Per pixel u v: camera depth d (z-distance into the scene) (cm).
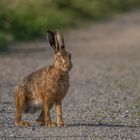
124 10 14275
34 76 3105
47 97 3062
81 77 5466
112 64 6419
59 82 3047
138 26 11094
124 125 3284
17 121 3209
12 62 6297
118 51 7638
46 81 3050
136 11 14375
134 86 4991
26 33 8600
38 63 6247
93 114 3638
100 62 6569
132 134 3052
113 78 5441
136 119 3484
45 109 3095
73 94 4522
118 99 4291
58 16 10500
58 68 3031
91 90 4741
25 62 6312
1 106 3912
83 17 11631
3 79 5194
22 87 3130
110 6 13938
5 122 3369
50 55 6931
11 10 9225
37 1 10575
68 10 11506
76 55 7162
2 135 3012
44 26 9269
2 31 8288
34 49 7444
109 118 3503
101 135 3006
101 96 4438
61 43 3062
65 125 3222
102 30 10269
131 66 6284
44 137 2945
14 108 3847
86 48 7894
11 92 4538
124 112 3722
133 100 4244
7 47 7512
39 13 10100
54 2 11338
